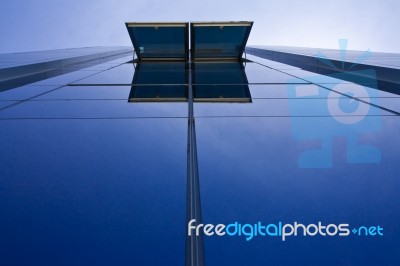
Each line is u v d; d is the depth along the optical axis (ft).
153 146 11.71
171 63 36.86
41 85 22.07
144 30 33.83
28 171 9.91
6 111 15.55
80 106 16.67
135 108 16.49
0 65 26.58
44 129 13.25
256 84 22.89
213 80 24.86
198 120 14.55
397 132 12.69
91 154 11.06
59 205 8.41
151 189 9.13
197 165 10.38
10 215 8.00
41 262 6.70
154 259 6.91
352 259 6.95
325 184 9.39
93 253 6.98
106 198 8.70
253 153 11.19
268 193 9.03
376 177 9.66
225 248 7.30
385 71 23.58
